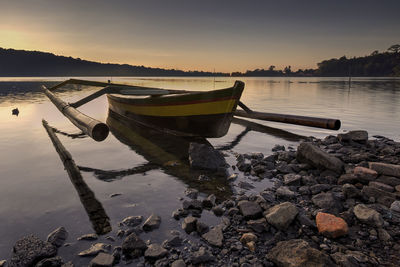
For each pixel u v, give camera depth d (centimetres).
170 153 834
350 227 394
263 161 708
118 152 848
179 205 482
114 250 347
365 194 490
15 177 627
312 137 1068
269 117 1337
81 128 768
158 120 1104
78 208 471
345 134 961
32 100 2586
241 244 360
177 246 357
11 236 384
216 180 604
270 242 359
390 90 4309
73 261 329
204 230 388
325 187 527
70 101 2509
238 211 445
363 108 1952
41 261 318
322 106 2105
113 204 486
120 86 1177
